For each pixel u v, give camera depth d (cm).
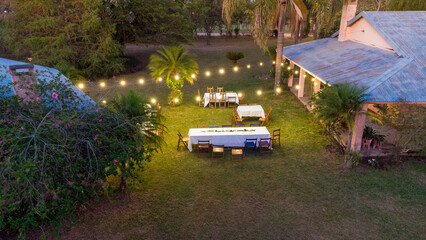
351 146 1134
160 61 1766
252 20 1822
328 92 1017
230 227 802
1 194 552
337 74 1339
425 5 2175
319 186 982
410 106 1050
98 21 2364
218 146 1171
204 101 1852
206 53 3769
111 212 859
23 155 586
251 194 946
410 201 898
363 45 1648
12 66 807
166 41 3020
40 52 2403
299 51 2011
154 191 962
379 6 3183
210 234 777
